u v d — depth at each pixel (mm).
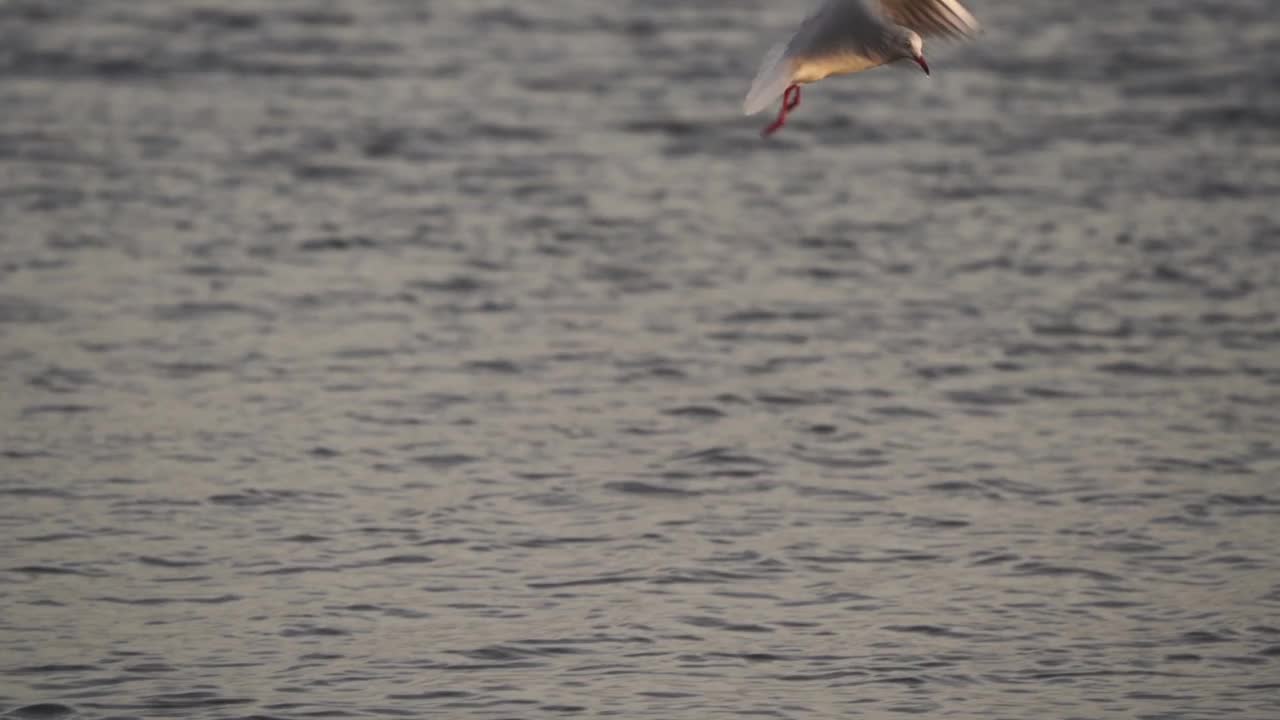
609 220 24406
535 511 15586
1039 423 17844
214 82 30891
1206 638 13273
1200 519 15555
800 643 13148
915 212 24969
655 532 15188
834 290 21859
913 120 29578
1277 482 16391
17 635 13141
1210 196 25812
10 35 33531
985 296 21688
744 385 18734
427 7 36281
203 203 24781
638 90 30797
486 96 30297
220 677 12523
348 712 12008
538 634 13250
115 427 17375
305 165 26578
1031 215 24906
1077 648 13109
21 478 16094
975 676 12648
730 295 21594
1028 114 29938
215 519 15320
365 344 19812
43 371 18781
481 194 25438
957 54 33656
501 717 11945
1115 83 31844
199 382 18578
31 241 22969
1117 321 20875
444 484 16156
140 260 22406
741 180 26375
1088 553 14812
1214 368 19438
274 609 13648
